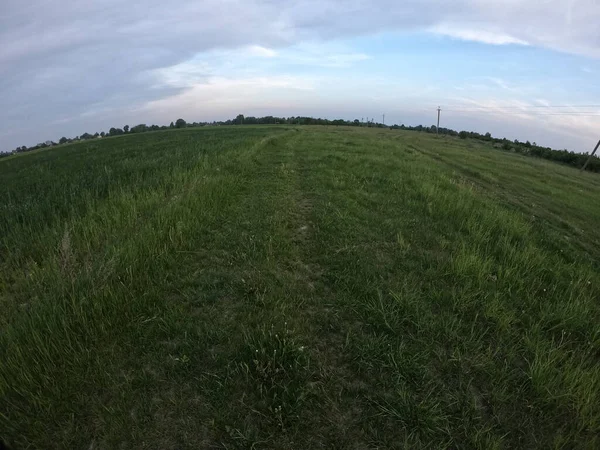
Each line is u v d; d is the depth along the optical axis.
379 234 6.72
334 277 4.93
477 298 4.62
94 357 3.29
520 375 3.40
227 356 3.38
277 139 26.42
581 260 7.05
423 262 5.59
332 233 6.61
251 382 3.09
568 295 5.03
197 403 2.93
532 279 5.41
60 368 3.09
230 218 7.32
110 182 9.59
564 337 4.09
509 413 3.02
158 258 5.01
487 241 6.64
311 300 4.39
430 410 2.92
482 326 4.11
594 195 21.50
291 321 3.86
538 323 4.15
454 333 3.84
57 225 6.27
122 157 21.09
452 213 8.16
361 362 3.38
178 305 4.16
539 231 8.56
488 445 2.69
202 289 4.52
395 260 5.62
